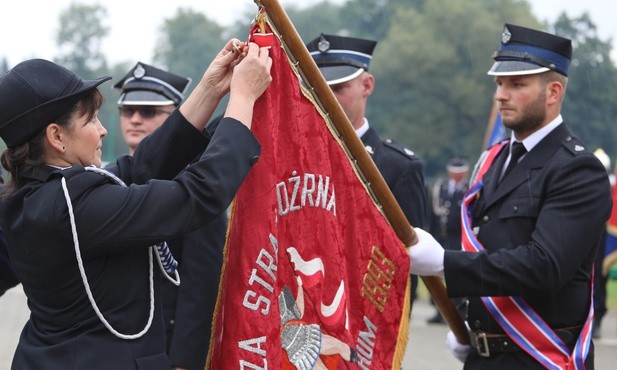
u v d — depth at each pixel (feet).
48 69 14.67
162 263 15.16
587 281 19.75
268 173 15.53
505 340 19.81
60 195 14.19
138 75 25.57
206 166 14.44
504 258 18.66
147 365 14.48
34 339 14.74
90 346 14.25
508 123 19.92
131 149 25.71
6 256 17.92
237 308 15.29
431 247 18.62
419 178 23.21
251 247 15.37
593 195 19.04
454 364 42.96
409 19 189.67
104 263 14.40
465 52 181.88
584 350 19.30
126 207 14.14
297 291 16.02
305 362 15.97
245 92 15.14
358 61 23.49
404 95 184.24
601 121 168.86
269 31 15.99
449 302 20.25
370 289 17.47
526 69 19.60
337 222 16.69
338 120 16.79
